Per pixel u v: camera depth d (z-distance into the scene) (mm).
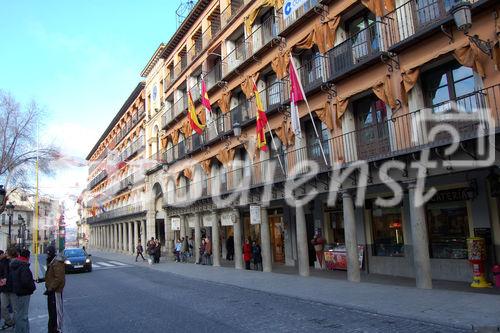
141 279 19000
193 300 12164
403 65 12625
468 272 12391
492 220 11930
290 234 20609
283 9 17391
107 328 9039
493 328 7164
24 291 7699
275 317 9242
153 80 39406
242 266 21078
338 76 14758
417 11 12406
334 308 9961
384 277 14484
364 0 13852
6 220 61500
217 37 25297
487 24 10336
